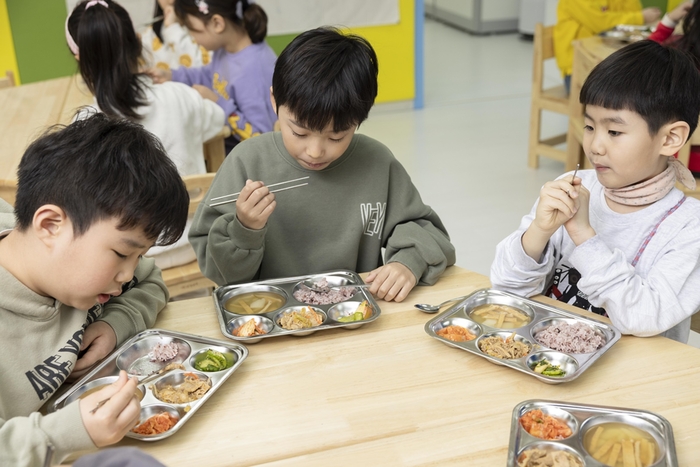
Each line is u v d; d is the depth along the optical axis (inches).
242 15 104.7
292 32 195.0
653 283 47.5
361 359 43.9
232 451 35.7
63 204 34.5
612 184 49.7
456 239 127.2
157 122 84.7
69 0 172.6
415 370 42.6
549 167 163.8
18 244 37.1
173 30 142.1
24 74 175.9
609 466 33.8
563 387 40.5
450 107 218.2
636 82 45.6
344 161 58.4
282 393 40.5
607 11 161.6
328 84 47.4
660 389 40.2
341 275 55.6
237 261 52.7
